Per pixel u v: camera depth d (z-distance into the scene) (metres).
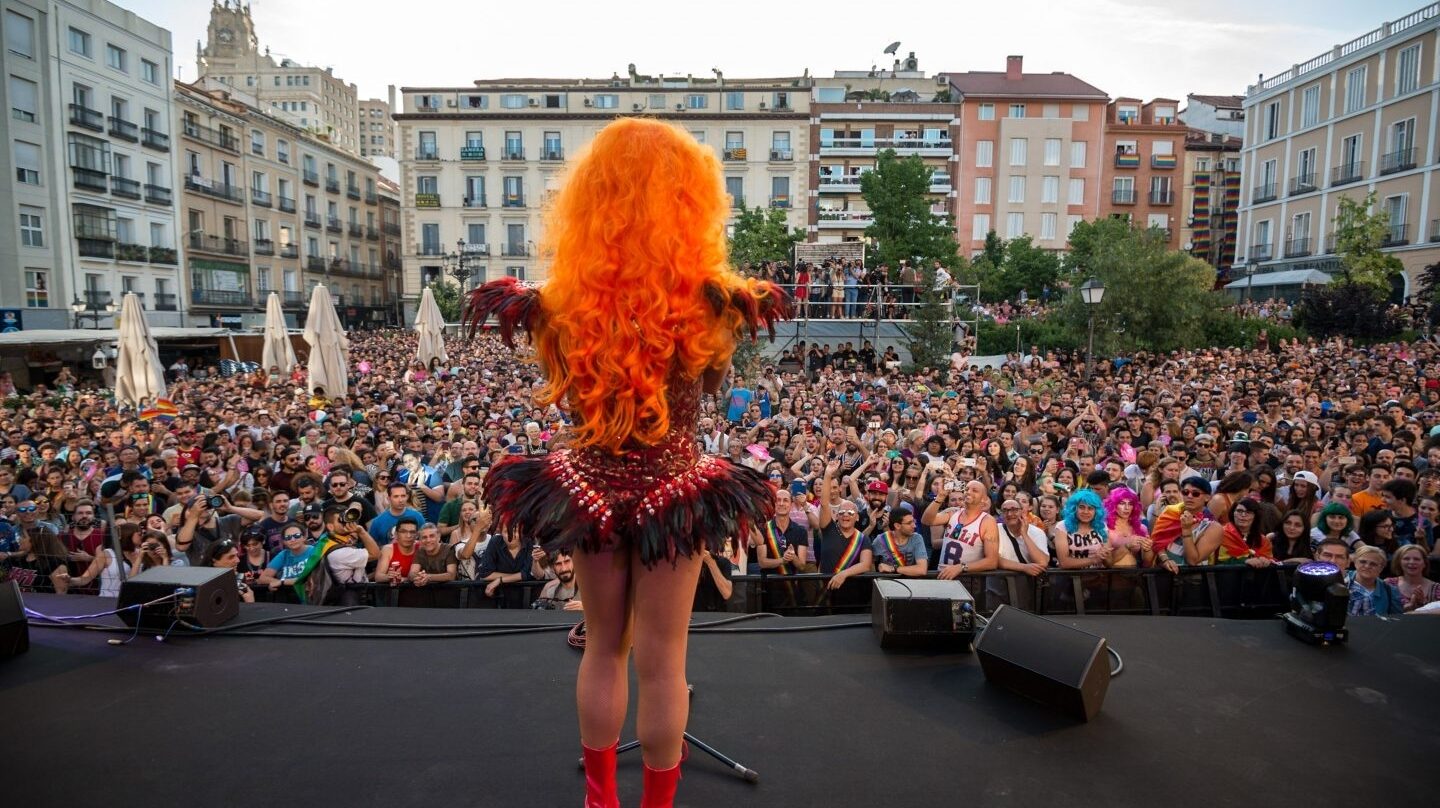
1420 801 1.96
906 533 6.06
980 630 2.87
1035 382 16.98
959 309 23.34
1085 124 50.97
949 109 50.59
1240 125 58.78
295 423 11.30
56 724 2.30
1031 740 2.25
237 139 42.59
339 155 52.12
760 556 6.18
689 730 2.30
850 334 22.34
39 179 31.06
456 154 48.94
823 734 2.28
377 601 5.60
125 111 35.00
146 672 2.65
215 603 3.00
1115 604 5.32
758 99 49.53
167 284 37.56
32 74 30.69
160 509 7.88
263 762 2.11
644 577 1.62
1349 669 2.71
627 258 1.44
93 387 22.52
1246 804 1.95
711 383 1.63
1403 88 32.72
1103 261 22.02
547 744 2.20
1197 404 13.15
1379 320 26.34
